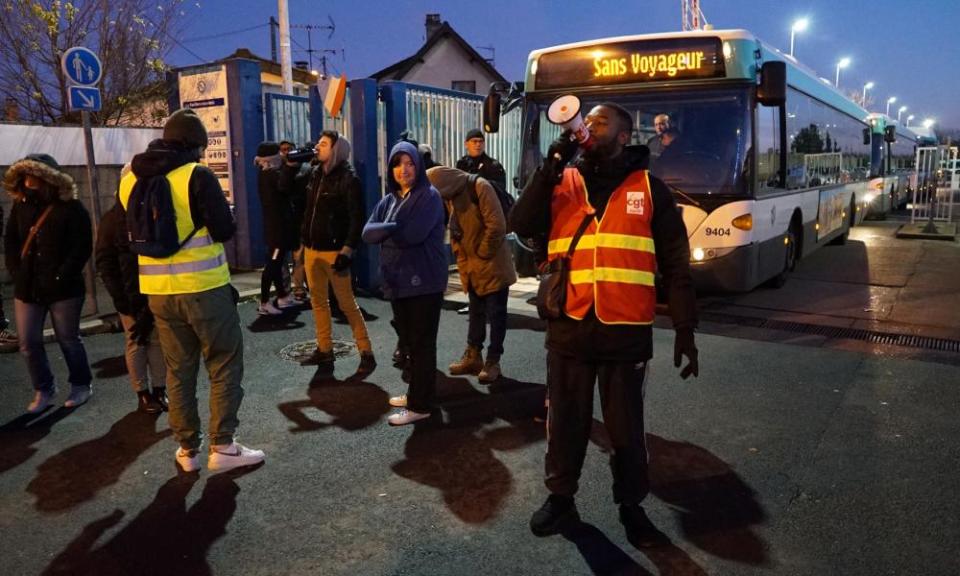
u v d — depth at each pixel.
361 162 8.92
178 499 3.59
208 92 9.84
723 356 6.05
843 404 4.88
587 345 3.02
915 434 4.35
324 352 5.80
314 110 9.49
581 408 3.15
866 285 9.44
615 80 7.49
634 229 2.97
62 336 4.76
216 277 3.74
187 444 3.87
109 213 4.27
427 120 9.96
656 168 7.35
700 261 7.17
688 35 7.23
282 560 3.05
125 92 12.68
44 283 4.61
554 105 2.90
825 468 3.89
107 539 3.22
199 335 3.75
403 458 4.06
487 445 4.23
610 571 2.96
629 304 2.97
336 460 4.03
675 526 3.30
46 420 4.64
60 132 9.06
